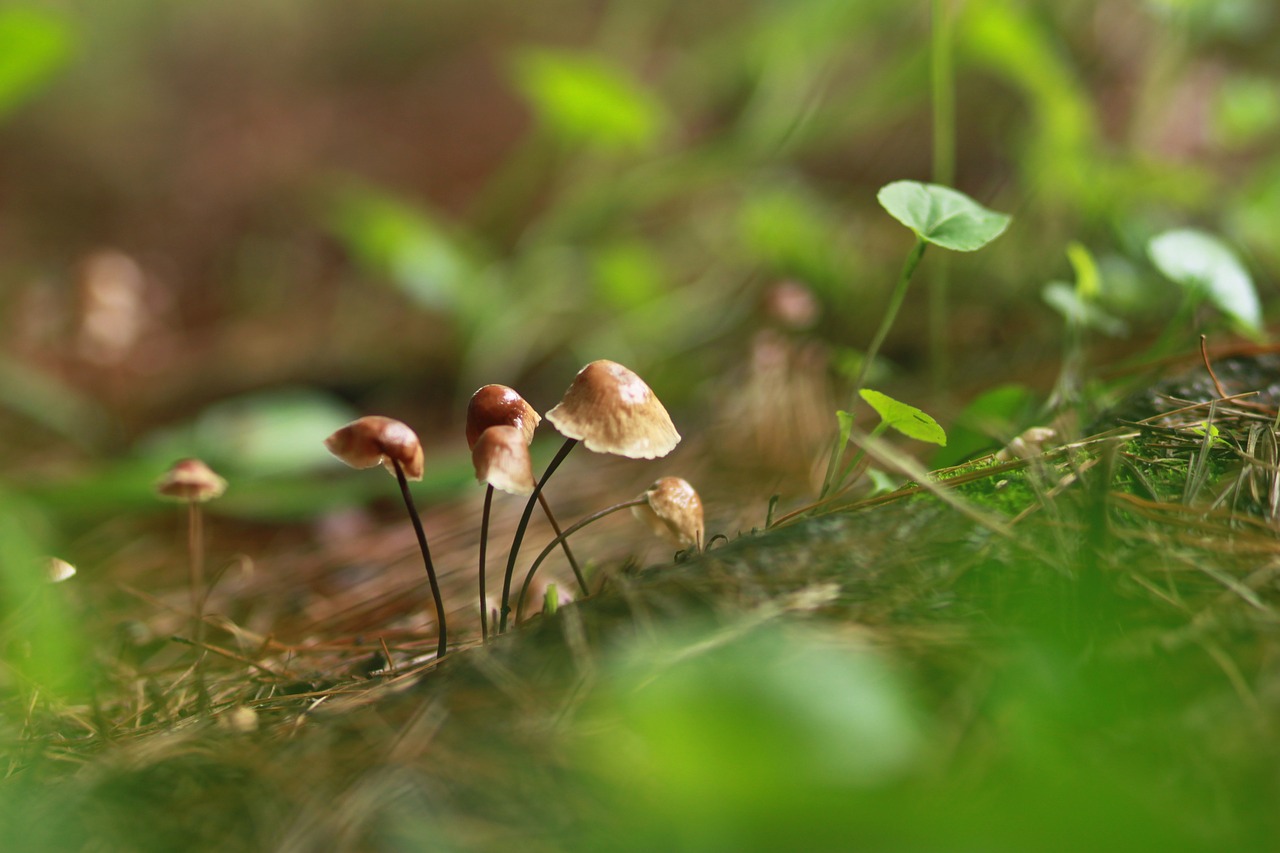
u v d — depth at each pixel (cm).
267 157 155
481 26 171
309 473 74
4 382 88
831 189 108
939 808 46
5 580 58
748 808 46
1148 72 83
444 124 157
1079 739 47
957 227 54
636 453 51
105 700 56
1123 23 92
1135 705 47
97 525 71
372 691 51
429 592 61
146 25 166
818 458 63
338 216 92
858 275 82
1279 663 48
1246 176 86
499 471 51
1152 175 73
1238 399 54
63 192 152
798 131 94
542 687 49
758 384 69
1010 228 78
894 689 47
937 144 64
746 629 49
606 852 47
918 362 72
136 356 111
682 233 111
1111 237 72
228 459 70
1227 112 78
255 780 49
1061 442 54
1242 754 46
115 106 159
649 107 85
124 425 91
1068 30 92
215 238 144
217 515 72
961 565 50
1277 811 46
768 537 51
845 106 93
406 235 89
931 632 49
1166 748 47
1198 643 48
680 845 46
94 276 100
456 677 50
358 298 122
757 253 85
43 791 50
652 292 91
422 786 48
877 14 98
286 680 55
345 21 173
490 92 160
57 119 156
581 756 48
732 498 63
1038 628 49
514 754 48
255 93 166
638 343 89
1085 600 48
